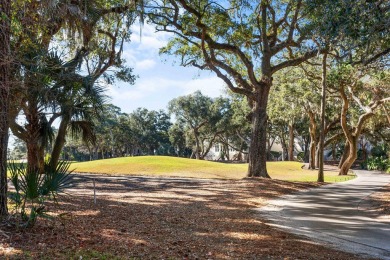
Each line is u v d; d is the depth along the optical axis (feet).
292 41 64.13
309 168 132.16
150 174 85.46
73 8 32.68
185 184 56.85
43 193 20.24
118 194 42.29
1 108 20.72
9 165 20.67
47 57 32.30
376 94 85.61
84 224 23.68
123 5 46.62
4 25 20.06
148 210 32.01
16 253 16.42
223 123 197.36
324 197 46.52
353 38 24.41
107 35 59.06
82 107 44.29
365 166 152.35
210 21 61.00
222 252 20.33
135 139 246.47
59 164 21.06
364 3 23.54
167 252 19.34
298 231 27.40
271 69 65.21
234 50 62.39
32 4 25.71
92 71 58.59
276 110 116.78
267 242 23.40
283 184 57.00
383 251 22.35
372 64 48.47
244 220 30.53
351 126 123.03
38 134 44.34
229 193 46.88
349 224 30.40
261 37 65.57
